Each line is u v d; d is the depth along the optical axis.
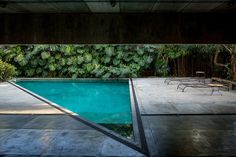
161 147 4.11
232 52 13.34
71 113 6.68
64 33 5.95
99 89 14.76
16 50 18.44
